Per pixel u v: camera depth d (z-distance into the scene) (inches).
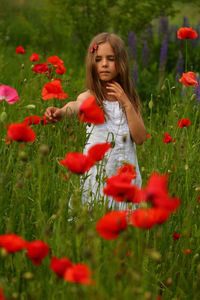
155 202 52.2
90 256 55.9
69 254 69.0
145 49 288.8
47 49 323.9
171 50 321.4
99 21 349.4
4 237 51.9
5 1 477.1
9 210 81.0
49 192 87.1
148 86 237.9
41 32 401.4
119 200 60.9
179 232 95.3
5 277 69.2
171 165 110.3
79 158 64.8
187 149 112.7
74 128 95.5
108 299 57.9
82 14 348.2
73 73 275.9
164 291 82.0
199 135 129.5
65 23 355.9
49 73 141.9
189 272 79.2
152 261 81.9
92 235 61.4
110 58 118.7
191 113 153.9
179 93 210.1
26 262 66.4
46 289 66.1
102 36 120.1
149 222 53.3
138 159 137.6
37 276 67.6
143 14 340.8
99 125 116.6
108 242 68.1
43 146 68.3
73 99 150.1
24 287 66.3
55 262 52.3
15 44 382.0
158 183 51.6
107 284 61.1
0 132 100.4
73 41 361.4
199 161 115.3
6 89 89.5
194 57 306.7
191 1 363.6
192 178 109.7
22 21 396.2
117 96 113.9
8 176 83.8
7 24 419.2
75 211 67.7
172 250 90.3
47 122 101.7
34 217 84.9
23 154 70.9
